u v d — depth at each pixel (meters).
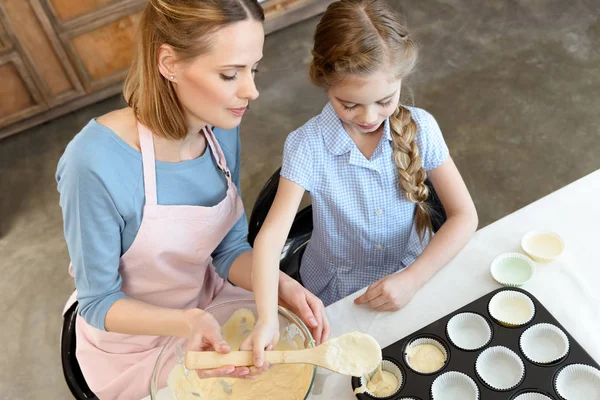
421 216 1.48
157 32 1.04
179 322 1.16
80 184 1.15
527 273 1.17
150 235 1.26
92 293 1.27
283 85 3.20
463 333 1.10
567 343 1.02
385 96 1.20
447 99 2.94
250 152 2.89
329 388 1.05
